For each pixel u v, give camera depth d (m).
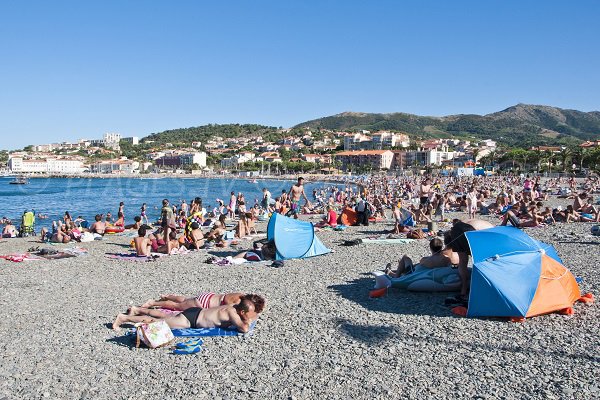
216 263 14.41
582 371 6.25
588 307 8.93
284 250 14.67
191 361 6.86
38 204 64.75
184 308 8.61
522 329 7.87
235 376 6.35
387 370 6.43
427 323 8.29
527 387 5.86
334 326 8.26
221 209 32.41
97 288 11.62
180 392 5.93
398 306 9.34
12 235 25.38
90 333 8.20
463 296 9.38
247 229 20.59
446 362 6.66
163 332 7.54
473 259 8.74
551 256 9.03
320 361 6.78
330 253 15.63
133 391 6.00
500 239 8.97
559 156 130.38
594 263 12.59
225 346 7.41
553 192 54.47
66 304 10.16
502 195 31.42
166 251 16.44
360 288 10.86
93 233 22.72
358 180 128.38
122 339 7.86
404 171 182.12
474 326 8.07
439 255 10.27
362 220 24.23
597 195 46.72
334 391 5.87
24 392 6.03
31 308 9.90
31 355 7.25
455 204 36.66
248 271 13.12
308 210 33.91
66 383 6.26
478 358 6.77
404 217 21.06
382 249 16.30
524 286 8.38
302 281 11.70
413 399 5.63
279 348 7.30
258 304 7.98
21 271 13.85
